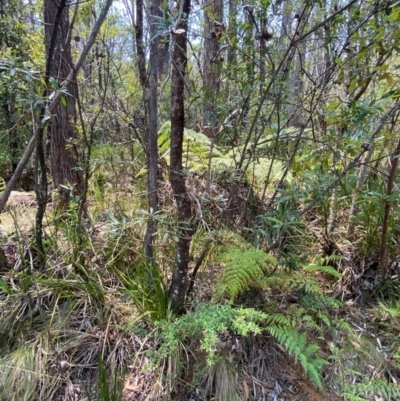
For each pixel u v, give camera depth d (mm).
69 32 1459
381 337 1644
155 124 1609
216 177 1700
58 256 1772
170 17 1111
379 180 2049
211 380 1403
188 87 1348
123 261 1812
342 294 1852
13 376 1381
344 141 1371
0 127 2041
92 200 2258
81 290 1662
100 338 1511
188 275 1676
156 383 1381
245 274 1424
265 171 2125
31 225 2027
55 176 2143
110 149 2289
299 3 1528
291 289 1631
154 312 1521
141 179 2385
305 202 1565
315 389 1394
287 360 1501
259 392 1408
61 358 1453
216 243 1576
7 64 1061
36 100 1193
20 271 1686
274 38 1452
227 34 1404
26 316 1572
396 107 1364
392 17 1205
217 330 1312
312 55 1894
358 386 1393
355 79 1480
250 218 1873
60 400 1358
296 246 1948
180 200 1389
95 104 2230
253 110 1725
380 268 1858
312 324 1502
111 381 1393
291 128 1869
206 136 2256
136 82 2422
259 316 1345
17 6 2535
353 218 1966
